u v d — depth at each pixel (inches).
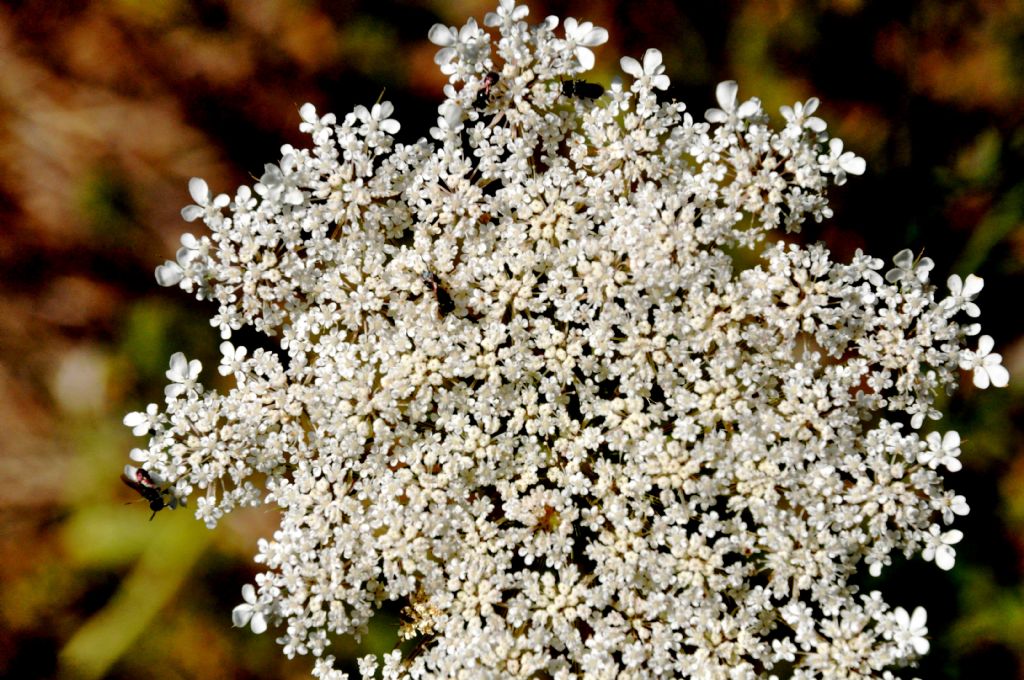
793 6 16.3
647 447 14.4
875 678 14.3
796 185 14.6
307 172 14.5
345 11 16.5
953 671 15.7
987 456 15.9
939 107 16.3
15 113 16.6
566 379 14.5
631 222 14.4
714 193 14.4
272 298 14.5
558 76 14.6
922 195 16.2
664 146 14.5
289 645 14.4
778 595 14.4
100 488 16.3
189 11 16.6
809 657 14.3
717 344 14.5
